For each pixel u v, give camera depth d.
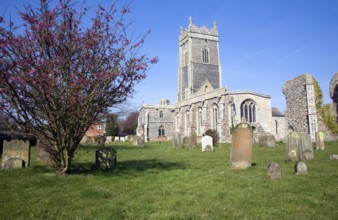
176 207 5.45
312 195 6.10
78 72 7.84
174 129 62.62
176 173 9.23
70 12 8.20
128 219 4.79
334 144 23.17
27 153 11.29
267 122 45.44
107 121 9.16
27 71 7.31
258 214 4.95
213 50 68.88
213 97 47.16
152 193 6.56
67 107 7.80
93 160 13.96
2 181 7.98
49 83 7.38
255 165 10.92
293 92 33.84
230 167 10.39
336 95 31.42
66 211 5.29
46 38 7.57
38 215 5.05
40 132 8.20
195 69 66.56
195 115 53.41
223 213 5.00
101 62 8.41
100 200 6.04
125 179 8.27
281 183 7.21
